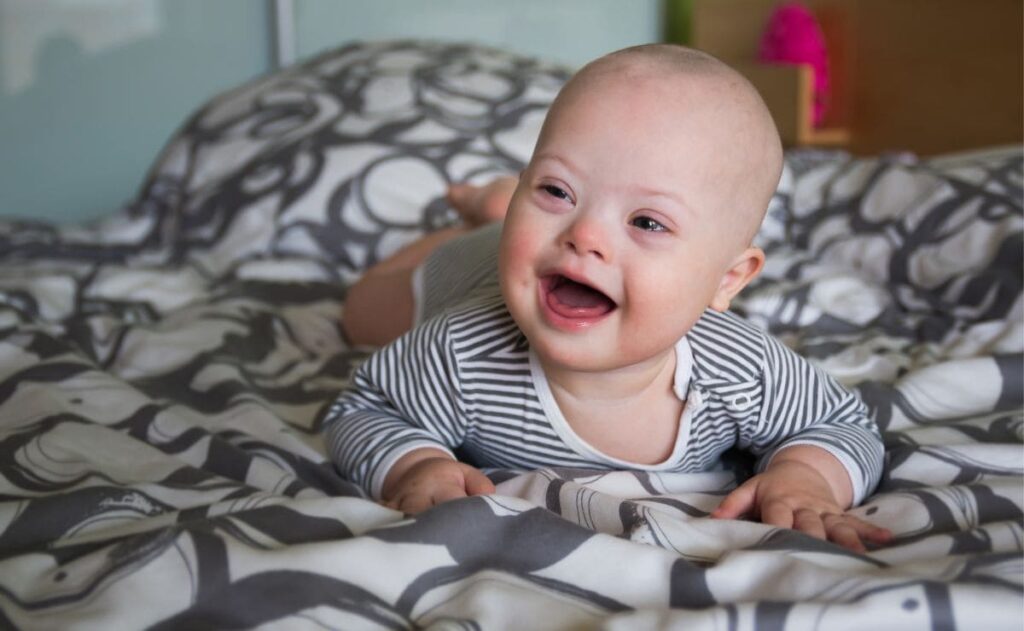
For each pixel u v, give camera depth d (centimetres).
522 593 59
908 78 249
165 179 196
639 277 70
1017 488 75
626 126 70
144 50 250
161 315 145
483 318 85
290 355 127
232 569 60
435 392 86
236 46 256
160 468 84
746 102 74
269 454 91
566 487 76
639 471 85
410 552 62
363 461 85
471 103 191
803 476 78
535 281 73
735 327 85
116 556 63
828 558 62
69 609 60
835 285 145
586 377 80
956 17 236
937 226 152
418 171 177
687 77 73
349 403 92
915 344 126
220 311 135
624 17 286
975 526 72
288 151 183
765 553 61
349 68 205
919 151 248
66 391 101
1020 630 52
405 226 171
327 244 171
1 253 173
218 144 192
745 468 90
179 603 58
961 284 140
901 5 249
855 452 82
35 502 74
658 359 79
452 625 55
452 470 79
